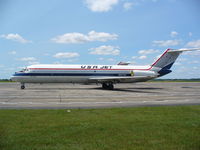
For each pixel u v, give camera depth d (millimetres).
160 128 8086
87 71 35094
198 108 13617
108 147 5973
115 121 9328
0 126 8289
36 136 6973
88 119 9773
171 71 38594
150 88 40750
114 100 18766
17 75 33156
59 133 7344
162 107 13992
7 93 25625
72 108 13664
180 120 9633
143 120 9570
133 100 18906
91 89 35062
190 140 6605
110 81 35219
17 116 10406
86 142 6395
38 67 33719
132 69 37156
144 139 6707
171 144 6242
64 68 34344
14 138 6723
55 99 19156
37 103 16234
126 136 7023
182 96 23359
